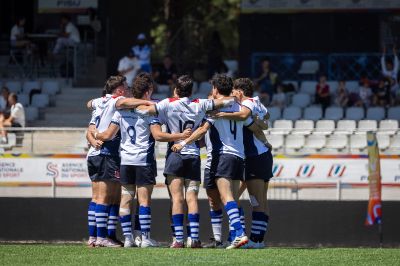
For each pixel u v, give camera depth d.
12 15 97.88
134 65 80.56
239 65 86.50
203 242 51.72
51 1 92.38
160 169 60.06
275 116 76.69
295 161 62.72
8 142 63.62
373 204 52.06
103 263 32.09
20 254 35.12
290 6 85.75
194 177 39.09
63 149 63.12
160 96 77.50
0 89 81.50
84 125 76.94
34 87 82.06
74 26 86.62
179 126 38.44
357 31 85.19
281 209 52.56
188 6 125.69
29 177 63.41
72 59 86.19
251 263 32.06
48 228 52.97
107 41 89.44
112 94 40.09
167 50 102.50
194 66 95.81
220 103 37.91
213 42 85.12
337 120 74.69
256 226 39.50
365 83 79.75
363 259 33.78
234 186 39.16
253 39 86.44
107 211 40.22
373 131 59.56
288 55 86.00
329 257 34.25
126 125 39.03
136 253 35.31
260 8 86.06
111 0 90.00
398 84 80.25
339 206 52.44
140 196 39.19
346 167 62.34
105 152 39.81
